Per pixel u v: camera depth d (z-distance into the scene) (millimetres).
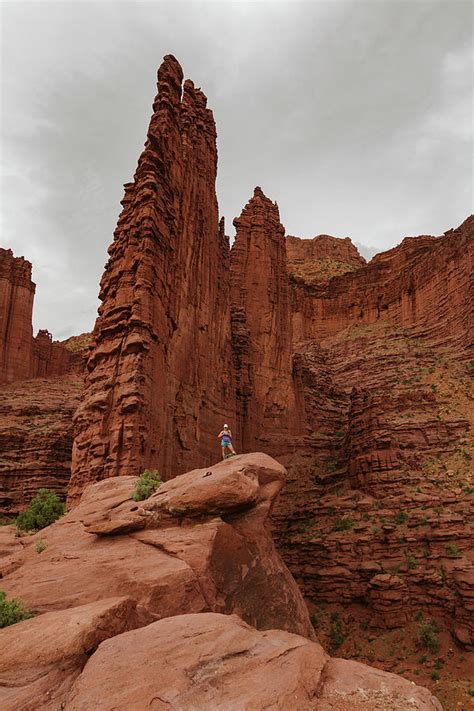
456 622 32219
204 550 14898
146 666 7723
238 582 15273
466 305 73500
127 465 26234
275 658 8203
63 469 54375
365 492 47625
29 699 7492
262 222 70875
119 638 8773
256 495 17359
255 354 63656
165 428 32656
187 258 41312
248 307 65938
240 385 55344
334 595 39000
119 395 28203
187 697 6969
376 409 50906
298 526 48344
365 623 35781
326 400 78250
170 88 39625
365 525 42375
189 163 44219
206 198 48000
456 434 50719
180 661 7883
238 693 7141
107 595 13227
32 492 51156
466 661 29516
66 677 8148
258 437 58750
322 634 36000
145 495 18828
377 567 38031
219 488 16609
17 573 15273
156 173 35125
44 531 19375
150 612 12797
